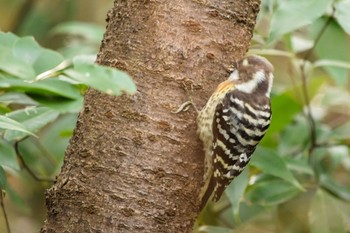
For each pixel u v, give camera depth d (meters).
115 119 7.34
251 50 9.62
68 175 7.40
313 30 9.92
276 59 12.97
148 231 7.30
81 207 7.28
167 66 7.38
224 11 7.52
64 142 10.73
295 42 10.56
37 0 13.61
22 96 8.36
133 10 7.47
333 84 13.05
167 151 7.38
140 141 7.30
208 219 11.02
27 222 12.94
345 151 11.01
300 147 11.16
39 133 11.55
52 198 7.43
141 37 7.41
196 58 7.46
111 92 5.85
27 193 12.82
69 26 11.66
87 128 7.40
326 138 11.05
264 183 9.95
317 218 10.16
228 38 7.56
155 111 7.35
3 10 13.59
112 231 7.23
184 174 7.46
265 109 8.52
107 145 7.32
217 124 7.98
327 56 10.07
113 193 7.26
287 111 10.65
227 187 8.98
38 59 7.64
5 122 7.22
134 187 7.28
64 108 7.50
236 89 8.35
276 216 11.80
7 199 13.04
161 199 7.34
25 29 13.45
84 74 5.89
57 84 7.55
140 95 7.34
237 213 8.91
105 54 7.53
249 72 8.57
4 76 7.38
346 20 8.66
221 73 7.59
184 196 7.48
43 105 7.55
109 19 7.69
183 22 7.41
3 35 7.62
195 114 7.50
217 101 7.80
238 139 8.28
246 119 8.31
